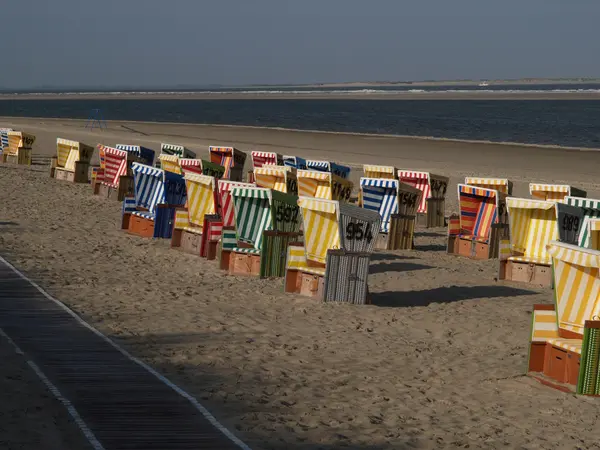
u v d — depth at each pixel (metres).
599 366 12.15
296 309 17.33
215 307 17.16
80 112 169.25
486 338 15.77
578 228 22.08
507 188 32.25
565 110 178.75
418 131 105.19
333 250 18.03
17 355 12.42
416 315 17.45
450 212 36.78
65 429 9.35
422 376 12.98
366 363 13.59
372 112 171.12
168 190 26.59
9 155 49.53
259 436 9.55
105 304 16.77
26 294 17.06
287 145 70.50
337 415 10.66
